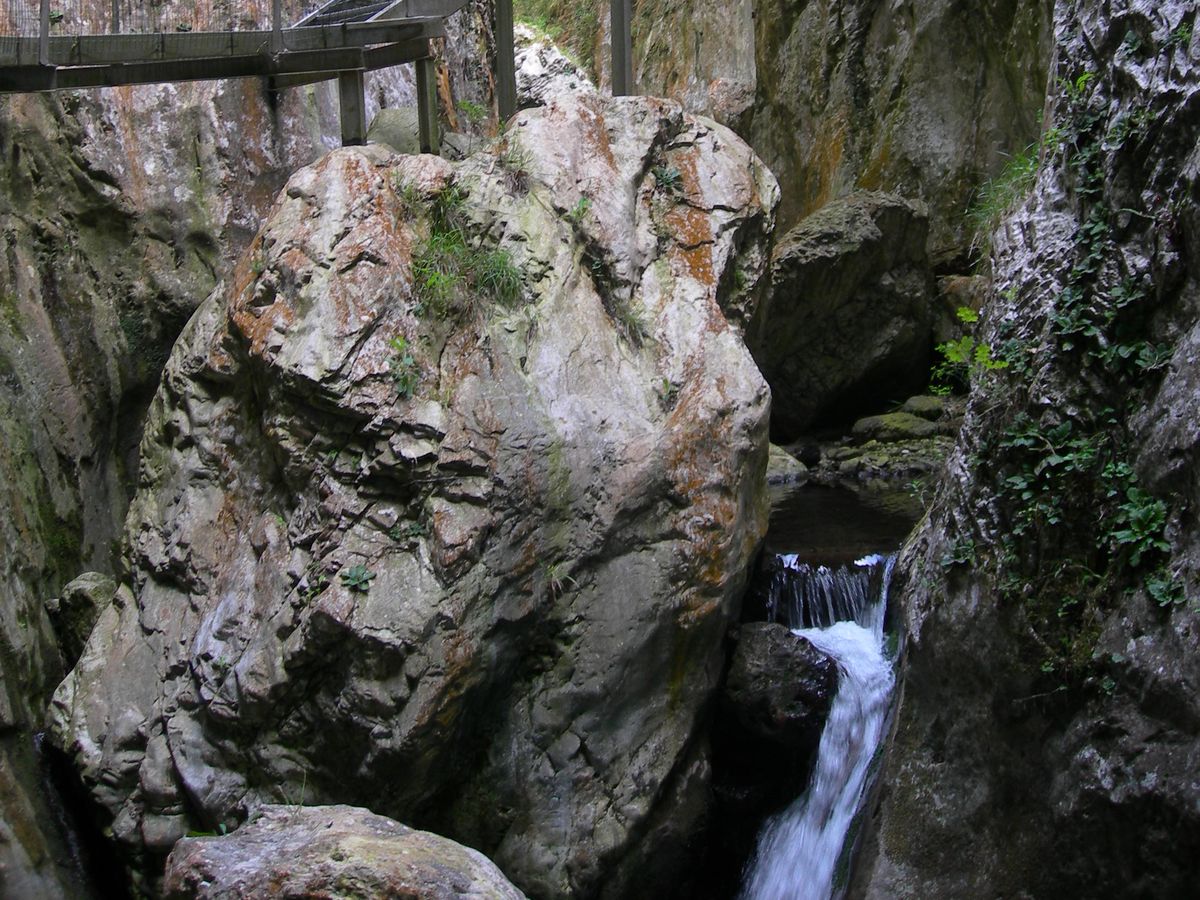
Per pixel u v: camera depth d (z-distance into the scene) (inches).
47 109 329.1
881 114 538.9
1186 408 197.5
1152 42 221.1
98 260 333.7
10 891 247.4
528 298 277.6
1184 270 203.9
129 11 350.6
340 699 246.5
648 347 283.1
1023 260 247.6
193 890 193.0
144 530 280.7
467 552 248.1
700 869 280.8
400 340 261.6
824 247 462.0
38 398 307.4
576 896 258.2
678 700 271.1
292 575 255.6
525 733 261.1
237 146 357.7
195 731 257.4
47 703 281.4
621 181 298.2
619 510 261.9
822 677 280.4
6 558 278.4
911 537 302.0
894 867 237.8
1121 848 196.9
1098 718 202.8
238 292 276.2
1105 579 209.0
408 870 186.7
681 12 788.0
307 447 260.1
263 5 370.6
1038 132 456.8
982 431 243.6
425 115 322.7
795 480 444.5
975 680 233.3
